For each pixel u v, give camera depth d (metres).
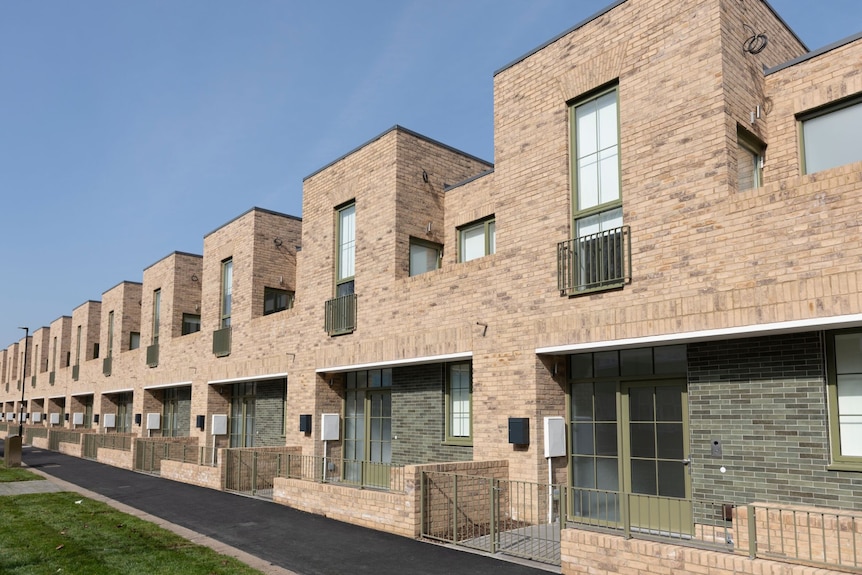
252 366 19.19
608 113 10.60
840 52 9.24
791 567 6.36
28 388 48.59
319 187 17.12
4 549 9.77
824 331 8.31
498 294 11.75
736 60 9.38
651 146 9.73
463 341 12.33
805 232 8.02
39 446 33.94
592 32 10.74
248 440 20.70
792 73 9.73
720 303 8.67
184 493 15.69
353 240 16.06
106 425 31.95
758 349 8.80
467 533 10.38
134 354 28.75
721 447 9.02
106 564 8.90
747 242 8.52
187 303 25.77
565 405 11.23
